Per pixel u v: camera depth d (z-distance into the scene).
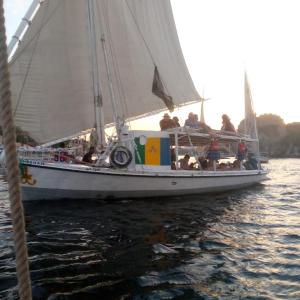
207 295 6.25
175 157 17.52
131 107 18.62
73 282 6.68
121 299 6.02
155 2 20.12
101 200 14.98
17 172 2.41
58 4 15.95
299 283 6.77
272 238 9.87
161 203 14.84
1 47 2.31
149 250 8.67
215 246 9.09
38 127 15.70
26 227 10.69
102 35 16.89
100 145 16.27
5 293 6.20
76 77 16.44
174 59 21.09
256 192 18.92
